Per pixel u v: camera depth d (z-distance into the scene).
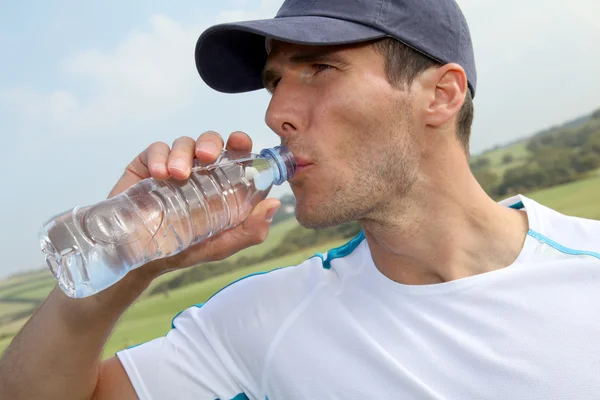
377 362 1.15
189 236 1.16
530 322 1.10
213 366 1.28
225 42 1.27
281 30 1.04
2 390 1.18
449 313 1.14
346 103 1.09
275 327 1.24
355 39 1.07
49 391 1.17
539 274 1.12
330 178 1.11
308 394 1.18
